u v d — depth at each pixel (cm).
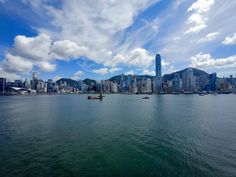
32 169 2233
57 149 2991
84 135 3919
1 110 9381
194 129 4456
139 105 12388
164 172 2141
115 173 2134
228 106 11031
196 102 15088
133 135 3900
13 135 3931
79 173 2136
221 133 4019
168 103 14125
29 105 12738
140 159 2542
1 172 2155
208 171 2152
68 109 9812
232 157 2575
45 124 5247
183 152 2805
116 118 6400
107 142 3384
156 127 4741
